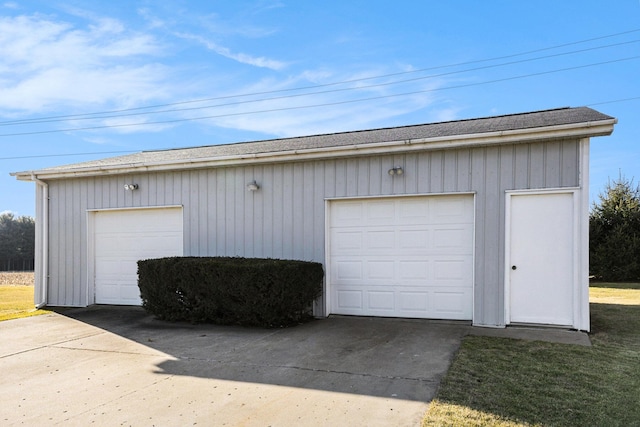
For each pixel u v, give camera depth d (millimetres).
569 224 6715
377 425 3406
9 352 5895
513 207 6980
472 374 4566
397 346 5801
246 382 4512
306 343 6074
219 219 8922
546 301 6816
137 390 4324
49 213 10375
